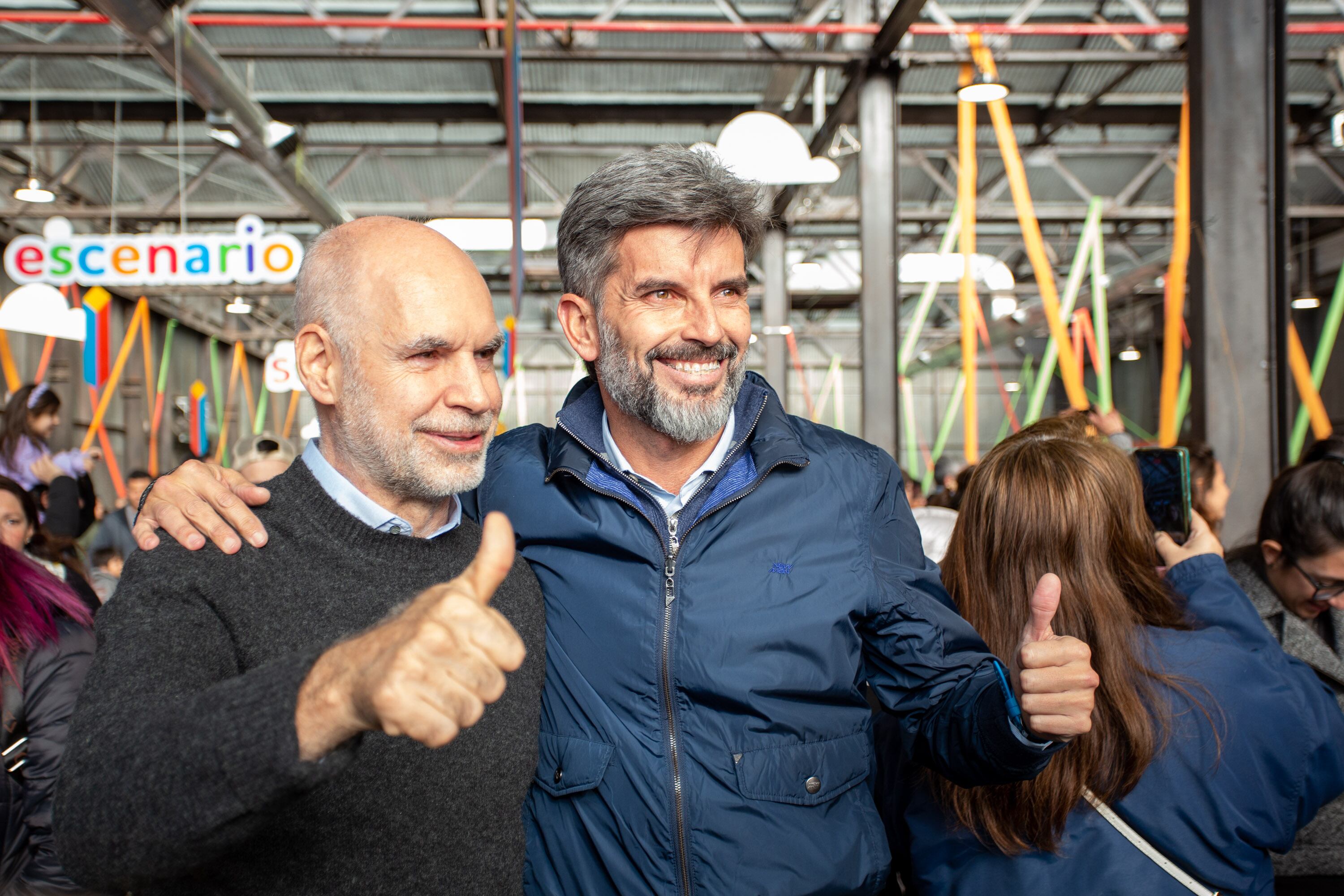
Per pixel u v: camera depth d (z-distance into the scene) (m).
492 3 6.76
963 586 1.37
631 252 1.25
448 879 1.06
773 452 1.29
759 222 1.29
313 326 1.11
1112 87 8.77
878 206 6.27
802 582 1.25
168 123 9.30
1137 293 16.00
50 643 1.52
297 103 9.22
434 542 1.18
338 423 1.13
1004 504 1.32
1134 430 19.53
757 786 1.20
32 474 3.88
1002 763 1.11
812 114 8.86
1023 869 1.22
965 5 7.93
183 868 0.79
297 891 0.99
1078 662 1.00
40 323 5.64
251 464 2.54
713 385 1.27
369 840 1.02
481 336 1.11
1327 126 9.89
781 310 11.77
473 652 0.67
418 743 1.06
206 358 16.48
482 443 1.14
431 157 11.34
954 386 22.14
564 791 1.23
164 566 1.01
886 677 1.31
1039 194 13.16
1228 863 1.20
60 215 10.16
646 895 1.20
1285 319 2.80
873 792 1.43
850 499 1.32
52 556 2.18
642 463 1.33
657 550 1.26
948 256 8.00
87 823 0.80
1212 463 2.27
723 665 1.22
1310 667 1.58
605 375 1.30
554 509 1.32
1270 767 1.21
